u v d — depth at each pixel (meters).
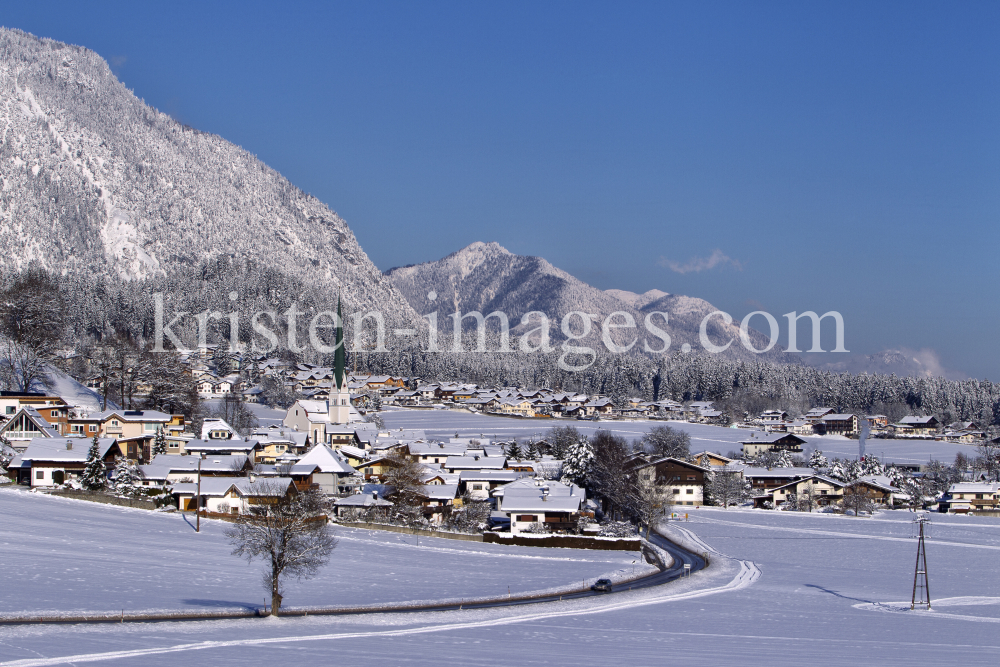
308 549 60.72
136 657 43.34
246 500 101.25
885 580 82.00
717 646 52.75
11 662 41.03
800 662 48.59
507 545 97.75
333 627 54.38
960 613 66.94
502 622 58.50
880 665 48.06
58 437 114.50
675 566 87.50
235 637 49.59
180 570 69.75
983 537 110.06
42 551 70.88
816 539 105.81
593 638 54.19
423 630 54.75
